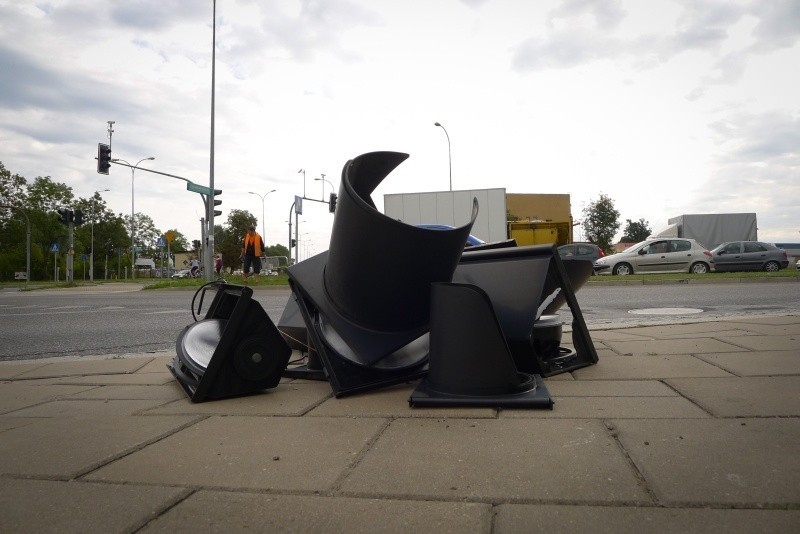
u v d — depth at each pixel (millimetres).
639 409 2551
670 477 1752
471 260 3553
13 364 4617
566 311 8195
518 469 1870
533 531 1450
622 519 1499
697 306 8383
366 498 1691
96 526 1566
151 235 115750
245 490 1782
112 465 2049
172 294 17297
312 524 1533
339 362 3123
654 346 4273
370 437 2289
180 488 1813
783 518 1478
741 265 21203
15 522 1600
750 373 3205
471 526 1488
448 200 21969
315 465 1985
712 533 1410
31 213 76125
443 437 2248
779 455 1913
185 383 3205
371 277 2896
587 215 53500
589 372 3434
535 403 2613
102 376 3936
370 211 2691
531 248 3408
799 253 31203
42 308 11891
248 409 2832
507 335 3193
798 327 4949
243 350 3094
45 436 2459
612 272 21375
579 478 1777
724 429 2211
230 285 3414
